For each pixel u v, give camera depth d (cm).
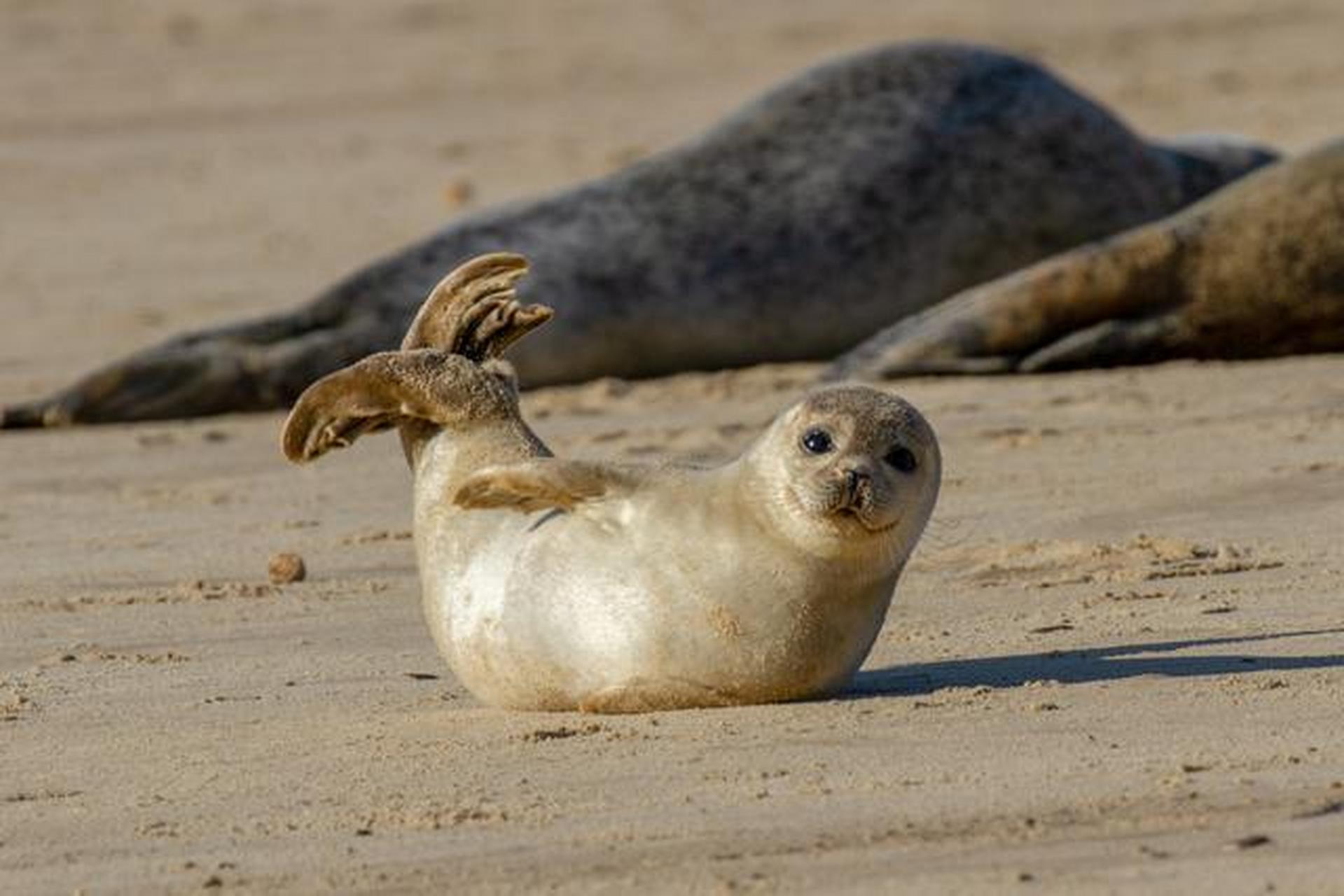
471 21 8288
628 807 1602
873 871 1446
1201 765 1638
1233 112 6297
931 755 1695
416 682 2044
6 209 6059
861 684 1941
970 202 4106
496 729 1830
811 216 4050
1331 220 3728
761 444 1800
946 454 3034
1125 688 1875
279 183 6238
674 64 7544
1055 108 4200
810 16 8044
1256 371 3594
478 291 1986
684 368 3975
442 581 1906
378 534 2734
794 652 1814
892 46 4256
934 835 1511
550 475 1830
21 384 4041
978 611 2239
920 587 2350
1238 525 2562
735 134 4153
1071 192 4162
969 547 2517
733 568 1802
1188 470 2862
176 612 2388
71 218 5897
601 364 3919
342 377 1934
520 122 6894
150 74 7762
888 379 3659
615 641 1825
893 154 4109
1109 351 3684
